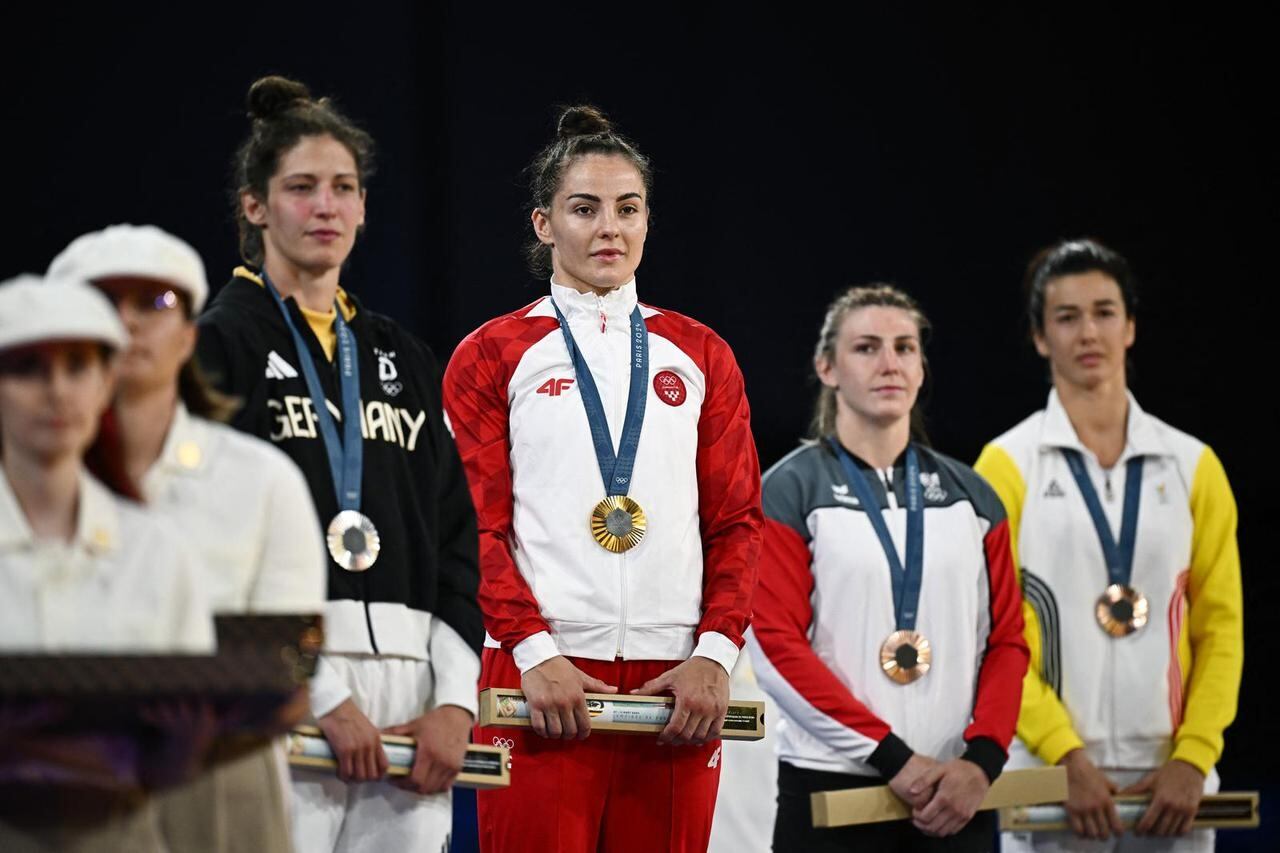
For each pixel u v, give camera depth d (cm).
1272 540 3266
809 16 3262
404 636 1361
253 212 1427
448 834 1384
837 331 1970
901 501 1898
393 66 2989
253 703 897
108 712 865
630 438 1600
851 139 3275
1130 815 1956
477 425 1614
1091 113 3328
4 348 911
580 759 1550
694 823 1580
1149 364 3294
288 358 1375
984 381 3291
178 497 1066
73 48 2772
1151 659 2016
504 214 3072
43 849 912
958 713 1859
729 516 1636
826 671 1820
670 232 3170
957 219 3300
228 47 2864
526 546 1583
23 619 951
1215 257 3322
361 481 1366
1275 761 3111
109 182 2783
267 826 1028
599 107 3138
